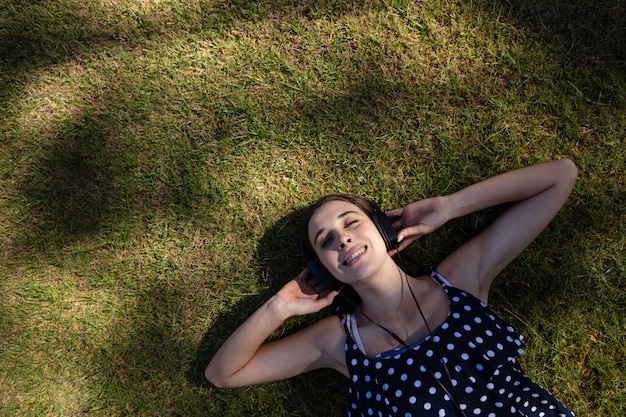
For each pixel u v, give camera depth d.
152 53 2.35
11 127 2.33
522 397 1.91
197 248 2.31
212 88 2.34
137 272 2.31
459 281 2.04
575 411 2.23
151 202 2.32
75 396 2.28
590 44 2.28
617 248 2.26
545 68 2.29
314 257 1.99
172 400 2.28
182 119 2.33
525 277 2.26
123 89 2.34
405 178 2.30
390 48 2.32
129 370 2.28
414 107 2.31
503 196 2.04
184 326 2.29
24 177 2.32
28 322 2.29
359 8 2.33
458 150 2.30
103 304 2.30
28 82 2.34
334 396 2.27
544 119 2.29
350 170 2.31
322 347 2.04
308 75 2.33
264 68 2.33
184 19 2.34
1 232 2.31
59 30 2.35
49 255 2.31
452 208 2.04
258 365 2.05
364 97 2.32
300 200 2.31
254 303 2.29
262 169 2.32
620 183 2.27
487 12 2.31
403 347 1.94
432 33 2.32
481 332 1.90
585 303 2.26
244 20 2.34
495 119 2.30
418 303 2.00
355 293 2.17
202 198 2.32
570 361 2.25
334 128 2.32
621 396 2.22
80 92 2.35
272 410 2.27
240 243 2.31
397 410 1.87
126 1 2.34
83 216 2.32
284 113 2.33
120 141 2.33
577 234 2.26
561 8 2.28
